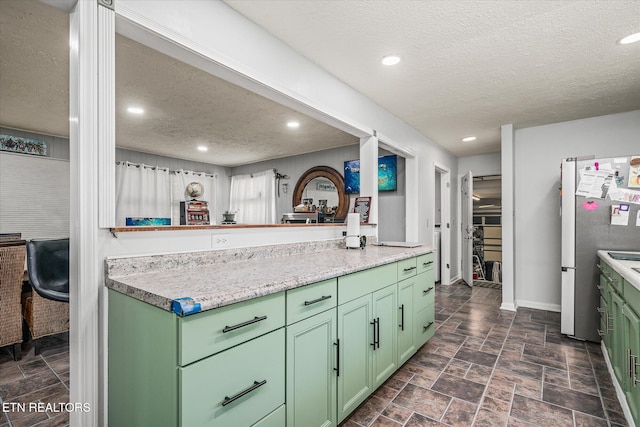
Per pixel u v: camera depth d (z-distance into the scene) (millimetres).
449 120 3516
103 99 1164
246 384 1050
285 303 1205
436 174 5152
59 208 4188
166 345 917
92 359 1151
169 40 1386
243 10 1677
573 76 2445
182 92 2775
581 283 2670
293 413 1239
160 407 939
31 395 1901
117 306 1145
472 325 3080
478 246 5676
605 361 2275
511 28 1833
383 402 1792
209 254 1562
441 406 1753
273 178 5809
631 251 2479
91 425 1146
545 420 1626
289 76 2020
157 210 5367
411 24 1802
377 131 3016
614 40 1946
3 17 1720
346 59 2193
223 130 3988
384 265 1897
